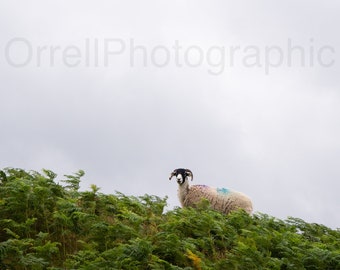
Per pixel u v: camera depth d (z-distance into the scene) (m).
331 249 42.97
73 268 35.47
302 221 50.91
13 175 45.69
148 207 48.19
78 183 47.31
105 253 36.31
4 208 41.00
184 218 43.84
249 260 37.31
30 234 39.97
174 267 35.69
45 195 41.09
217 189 56.91
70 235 40.75
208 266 37.91
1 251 34.66
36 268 34.81
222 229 42.88
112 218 44.66
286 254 39.38
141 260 36.75
